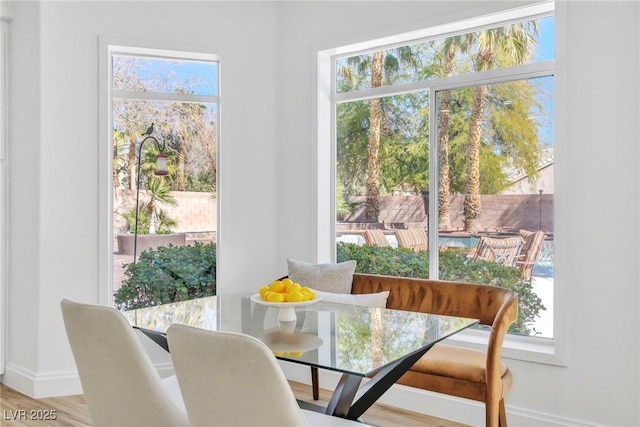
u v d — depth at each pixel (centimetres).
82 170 359
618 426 266
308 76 385
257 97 397
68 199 355
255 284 397
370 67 375
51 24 348
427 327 220
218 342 140
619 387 266
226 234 389
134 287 386
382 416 321
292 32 394
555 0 283
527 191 310
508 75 315
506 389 244
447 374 253
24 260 357
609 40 268
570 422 279
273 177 401
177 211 398
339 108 392
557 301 283
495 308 271
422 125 352
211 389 146
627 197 263
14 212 365
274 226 402
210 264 402
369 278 318
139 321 230
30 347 354
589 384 274
